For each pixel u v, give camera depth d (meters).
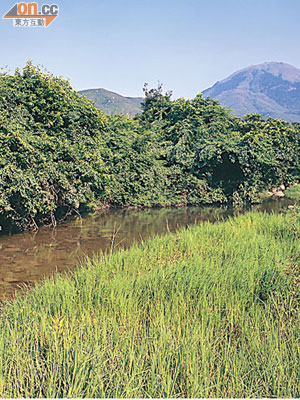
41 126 13.23
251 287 5.79
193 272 6.30
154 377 3.43
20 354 3.73
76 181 13.89
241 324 4.62
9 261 9.78
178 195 21.55
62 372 3.51
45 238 12.49
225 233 9.61
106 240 12.27
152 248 8.50
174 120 23.47
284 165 26.45
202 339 4.07
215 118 22.67
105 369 3.56
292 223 9.59
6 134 11.42
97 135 15.62
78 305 5.27
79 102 14.69
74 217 16.58
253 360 3.79
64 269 9.12
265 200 23.22
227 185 22.52
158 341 4.08
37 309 5.18
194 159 21.36
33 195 12.66
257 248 7.70
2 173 11.13
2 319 5.02
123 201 20.06
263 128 24.86
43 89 13.31
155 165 20.53
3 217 13.66
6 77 12.97
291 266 6.05
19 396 3.19
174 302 5.29
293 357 3.77
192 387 3.33
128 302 5.32
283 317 4.80
